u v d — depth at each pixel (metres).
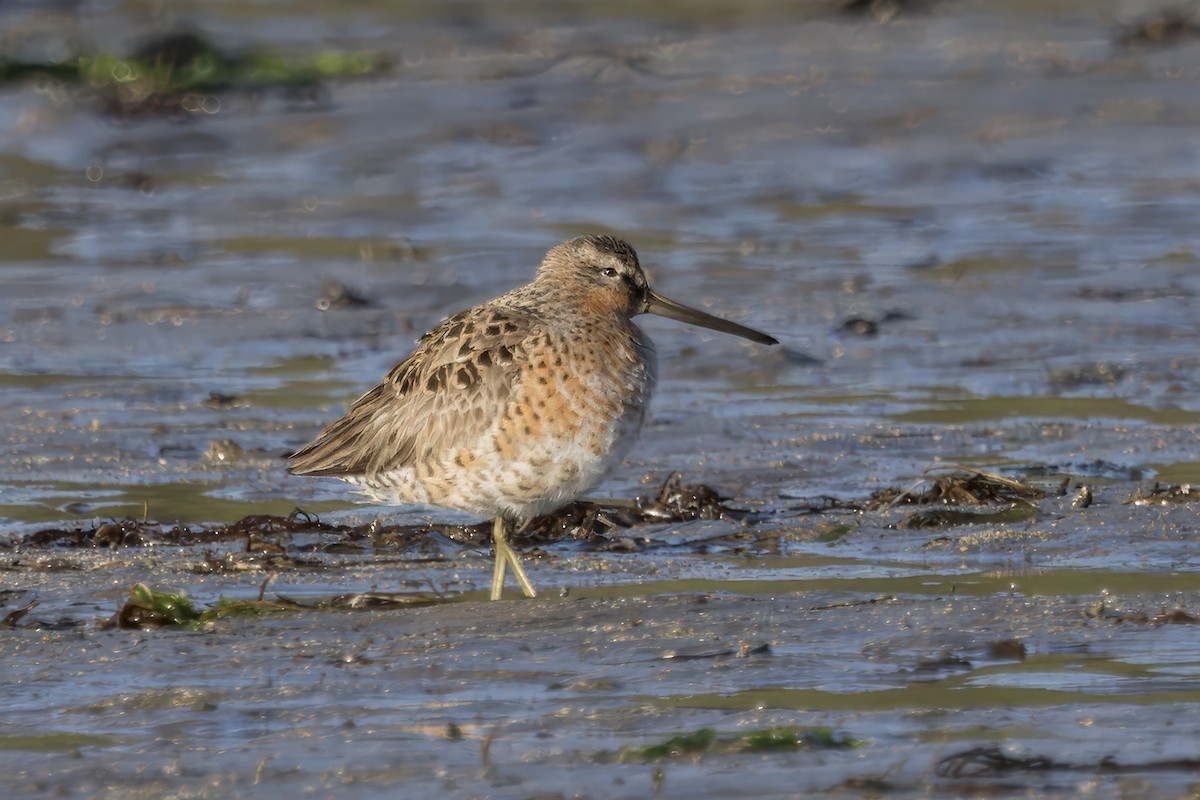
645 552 12.41
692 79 34.75
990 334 18.92
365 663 9.77
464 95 33.78
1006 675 9.35
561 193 27.06
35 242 24.25
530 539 12.78
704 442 15.34
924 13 42.28
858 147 29.47
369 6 46.50
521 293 12.09
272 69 35.28
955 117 30.94
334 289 20.81
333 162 29.55
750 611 10.58
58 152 30.59
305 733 8.66
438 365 11.58
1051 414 16.06
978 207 25.64
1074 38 38.16
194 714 8.98
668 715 8.80
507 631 10.30
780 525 12.91
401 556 12.40
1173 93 32.19
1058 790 7.75
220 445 15.11
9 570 11.89
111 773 8.15
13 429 15.74
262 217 25.84
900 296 20.53
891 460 14.75
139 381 17.47
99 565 12.06
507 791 7.86
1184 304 19.84
